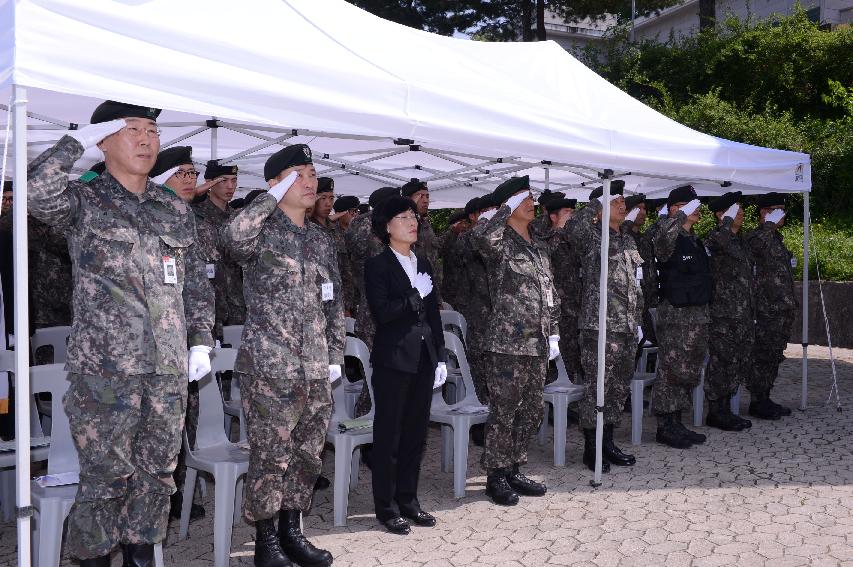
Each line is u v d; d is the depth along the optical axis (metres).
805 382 7.53
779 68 17.72
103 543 2.94
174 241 3.06
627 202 6.85
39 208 2.70
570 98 4.67
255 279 3.53
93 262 2.88
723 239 6.63
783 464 5.56
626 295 5.43
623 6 23.02
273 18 3.29
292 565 3.70
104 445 2.86
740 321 6.61
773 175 5.95
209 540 4.12
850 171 14.12
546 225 7.03
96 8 2.60
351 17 3.79
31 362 4.89
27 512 2.62
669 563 3.75
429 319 4.26
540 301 4.64
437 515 4.52
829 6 21.22
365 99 3.25
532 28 24.48
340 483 4.33
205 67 2.80
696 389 6.86
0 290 4.64
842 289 11.39
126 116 2.90
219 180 5.06
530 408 4.76
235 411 4.90
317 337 3.58
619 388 5.51
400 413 4.17
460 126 3.59
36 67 2.44
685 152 4.98
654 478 5.25
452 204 11.22
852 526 4.25
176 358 3.00
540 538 4.11
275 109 2.96
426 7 22.19
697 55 19.14
